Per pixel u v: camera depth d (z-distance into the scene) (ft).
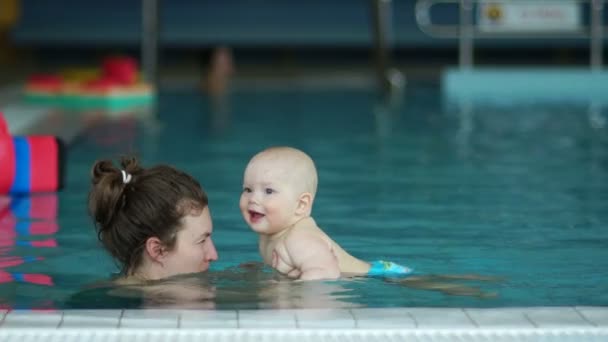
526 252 12.57
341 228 14.23
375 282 10.25
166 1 51.47
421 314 8.46
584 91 41.88
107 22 50.06
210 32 50.60
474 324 8.19
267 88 44.88
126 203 10.06
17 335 7.91
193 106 35.14
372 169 20.49
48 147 17.25
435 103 36.76
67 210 15.56
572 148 23.90
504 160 21.95
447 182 18.80
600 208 16.01
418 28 49.67
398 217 15.15
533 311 8.55
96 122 29.12
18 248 12.52
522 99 38.27
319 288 9.93
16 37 48.73
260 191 10.37
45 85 34.45
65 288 10.24
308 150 23.50
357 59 53.98
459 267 11.64
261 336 7.93
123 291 9.87
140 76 40.50
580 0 43.68
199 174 19.54
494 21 43.83
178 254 10.21
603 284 10.67
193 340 7.86
